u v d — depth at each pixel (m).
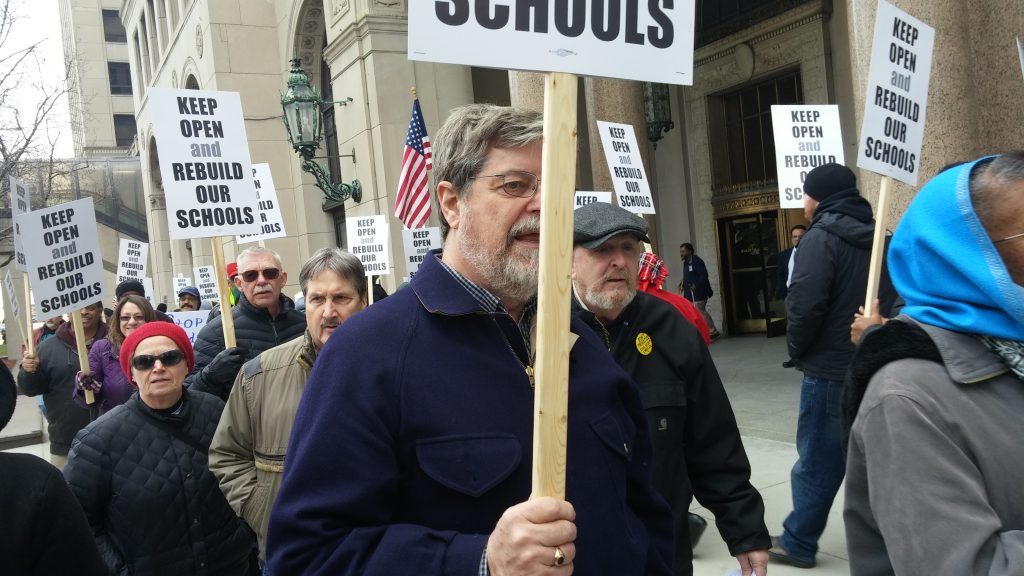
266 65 15.93
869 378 1.54
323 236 15.42
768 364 10.08
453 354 1.47
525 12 1.34
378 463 1.39
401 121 11.91
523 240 1.53
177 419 2.95
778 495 5.13
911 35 3.65
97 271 4.86
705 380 2.71
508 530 1.23
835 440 3.87
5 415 1.78
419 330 1.49
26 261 4.67
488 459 1.41
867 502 1.57
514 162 1.52
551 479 1.25
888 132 3.56
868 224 3.90
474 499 1.40
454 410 1.42
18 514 1.59
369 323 1.49
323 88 15.31
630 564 1.56
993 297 1.40
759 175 12.78
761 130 12.66
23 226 4.68
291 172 15.90
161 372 2.89
